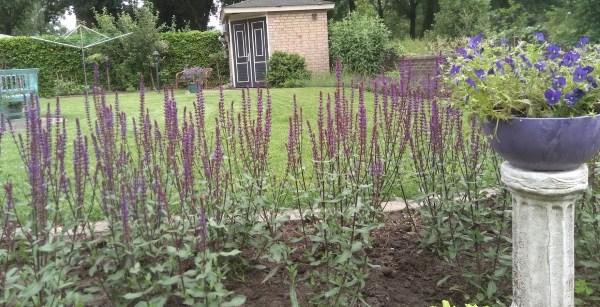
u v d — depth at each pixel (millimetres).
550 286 2332
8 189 2383
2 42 19141
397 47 17500
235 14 19297
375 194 3211
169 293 2408
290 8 18547
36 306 2201
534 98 2234
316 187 3127
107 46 20062
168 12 33812
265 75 18156
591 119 2059
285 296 2854
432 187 3238
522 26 22922
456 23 21859
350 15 19562
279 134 7684
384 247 3541
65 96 18594
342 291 2746
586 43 2668
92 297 2418
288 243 3381
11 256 2506
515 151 2205
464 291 2955
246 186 3072
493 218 3412
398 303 2863
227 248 2932
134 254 2381
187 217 2578
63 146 2729
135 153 5586
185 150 2672
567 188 2178
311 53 19062
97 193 4074
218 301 2240
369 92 12188
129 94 17062
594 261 2920
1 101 9781
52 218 2822
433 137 3174
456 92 2459
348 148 3107
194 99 12938
